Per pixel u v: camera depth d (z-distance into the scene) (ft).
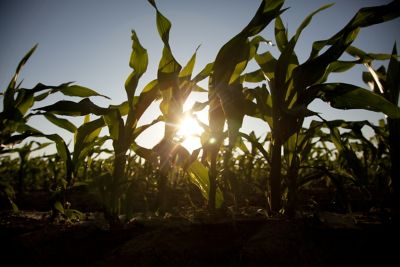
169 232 3.98
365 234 3.76
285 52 4.95
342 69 5.86
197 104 4.65
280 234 3.69
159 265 3.25
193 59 4.97
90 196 9.21
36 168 13.37
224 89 4.33
